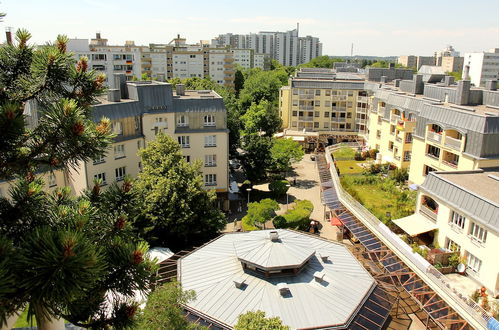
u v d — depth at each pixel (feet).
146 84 183.93
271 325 55.36
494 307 92.84
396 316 97.55
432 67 319.68
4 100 29.60
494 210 101.86
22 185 31.91
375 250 129.49
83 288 24.71
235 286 96.27
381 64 622.95
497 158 140.26
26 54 32.17
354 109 328.29
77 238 24.47
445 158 159.94
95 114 157.58
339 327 85.25
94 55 400.47
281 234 116.37
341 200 170.91
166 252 132.67
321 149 331.77
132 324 32.17
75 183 155.94
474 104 186.39
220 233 159.02
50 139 28.94
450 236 116.88
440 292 102.83
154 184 143.84
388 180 185.68
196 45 531.09
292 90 333.62
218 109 189.16
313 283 97.40
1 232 29.40
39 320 27.09
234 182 224.53
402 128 200.34
